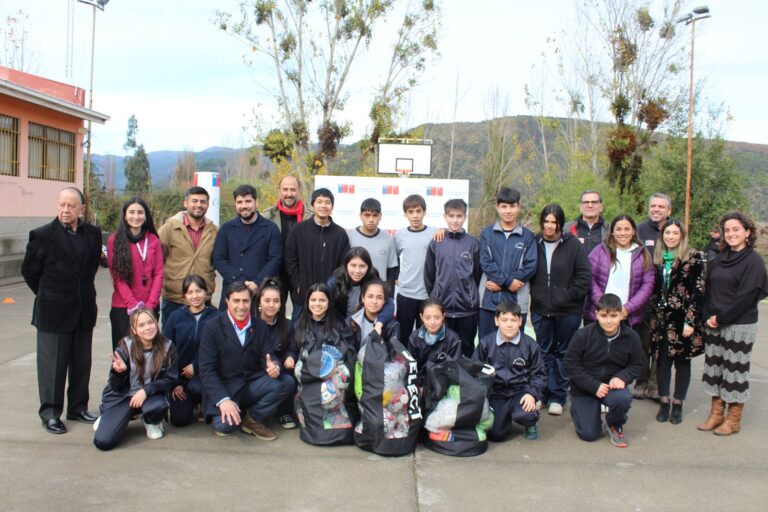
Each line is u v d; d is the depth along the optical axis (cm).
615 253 537
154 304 486
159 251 497
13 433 442
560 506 347
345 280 486
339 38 2120
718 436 473
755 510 346
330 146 2111
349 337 454
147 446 427
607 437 470
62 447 420
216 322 446
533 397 453
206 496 351
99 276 1451
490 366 445
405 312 550
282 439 448
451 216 522
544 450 439
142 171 5922
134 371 434
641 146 2130
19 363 639
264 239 533
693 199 1784
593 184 1823
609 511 342
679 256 505
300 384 449
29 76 1781
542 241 532
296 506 341
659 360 516
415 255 550
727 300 467
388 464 404
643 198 1883
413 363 427
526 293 534
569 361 465
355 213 960
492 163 2317
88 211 1922
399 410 417
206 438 446
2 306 1004
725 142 1861
